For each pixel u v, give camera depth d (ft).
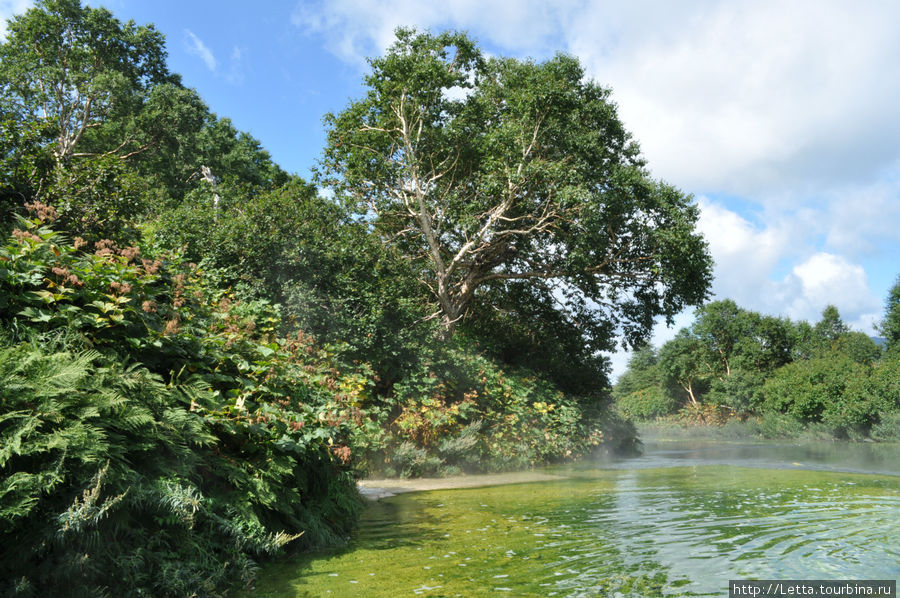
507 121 71.15
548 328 84.23
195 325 20.53
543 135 71.97
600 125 79.97
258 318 31.19
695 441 106.11
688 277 72.74
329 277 46.57
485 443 46.78
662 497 27.07
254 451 17.10
